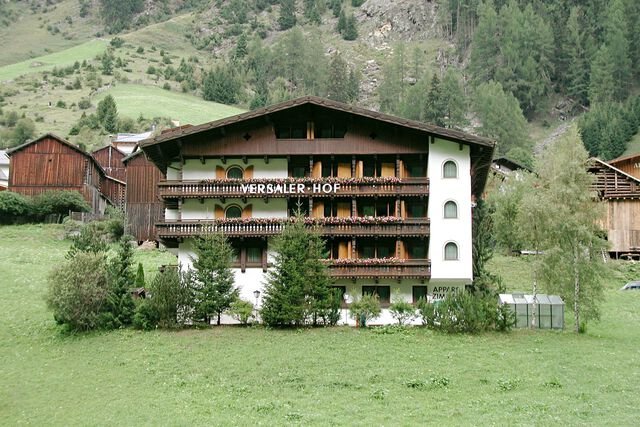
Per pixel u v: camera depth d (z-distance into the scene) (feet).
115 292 160.04
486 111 562.25
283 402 116.57
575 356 139.44
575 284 163.02
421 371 130.41
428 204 171.12
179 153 177.88
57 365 138.62
